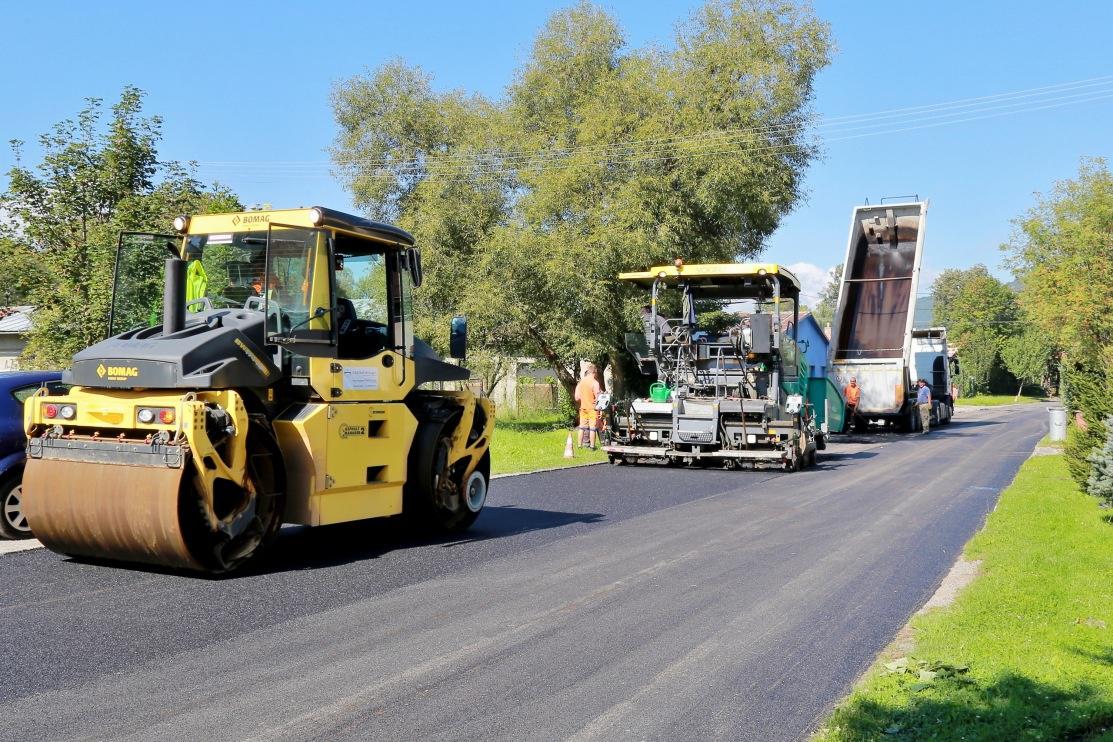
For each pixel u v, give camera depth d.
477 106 35.62
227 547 8.14
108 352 8.11
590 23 32.59
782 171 29.58
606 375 30.06
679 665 5.77
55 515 8.06
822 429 21.52
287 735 4.59
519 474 16.67
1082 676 5.30
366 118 36.03
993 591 7.28
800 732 4.73
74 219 17.91
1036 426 35.25
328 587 7.77
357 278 9.53
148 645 6.05
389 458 9.49
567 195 28.75
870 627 6.66
